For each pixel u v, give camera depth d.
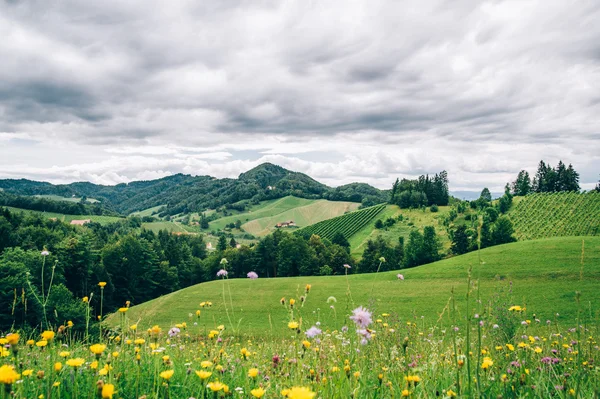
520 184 167.88
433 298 39.72
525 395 2.86
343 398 2.82
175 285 83.75
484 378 3.18
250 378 3.54
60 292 22.28
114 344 4.14
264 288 53.62
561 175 164.62
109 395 2.13
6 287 22.11
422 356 4.50
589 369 3.33
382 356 4.11
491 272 49.69
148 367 3.63
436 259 89.56
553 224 124.81
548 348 4.60
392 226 164.38
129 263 73.25
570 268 46.75
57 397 2.78
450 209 169.75
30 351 3.66
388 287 48.16
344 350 4.20
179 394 3.20
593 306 32.16
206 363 3.09
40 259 35.03
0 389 2.13
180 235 145.62
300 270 92.88
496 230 94.12
